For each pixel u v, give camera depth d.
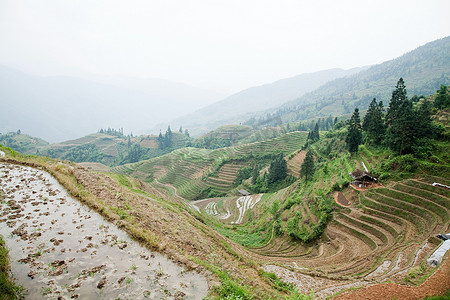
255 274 20.22
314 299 16.66
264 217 56.28
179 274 13.20
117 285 11.66
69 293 10.87
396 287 17.41
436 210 32.78
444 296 14.97
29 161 29.03
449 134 44.50
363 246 32.72
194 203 89.88
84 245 14.62
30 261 12.64
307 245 38.41
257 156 121.81
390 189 39.53
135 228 17.16
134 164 156.88
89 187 24.16
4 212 17.45
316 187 53.50
